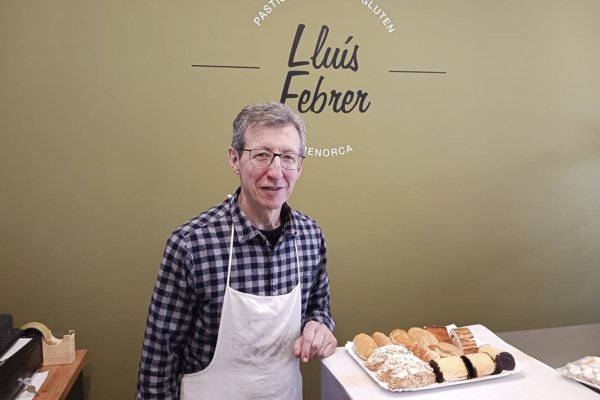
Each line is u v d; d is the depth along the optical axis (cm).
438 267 245
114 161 208
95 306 212
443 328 151
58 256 208
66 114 203
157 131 211
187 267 116
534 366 132
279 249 128
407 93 232
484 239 249
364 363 134
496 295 254
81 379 196
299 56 220
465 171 243
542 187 254
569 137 254
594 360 129
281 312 126
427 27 232
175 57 209
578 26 251
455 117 239
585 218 261
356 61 226
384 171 233
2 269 204
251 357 126
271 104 119
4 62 196
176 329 121
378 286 238
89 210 209
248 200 124
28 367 156
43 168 203
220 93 214
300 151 120
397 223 237
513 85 245
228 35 213
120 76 205
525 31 244
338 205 230
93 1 201
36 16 197
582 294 265
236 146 119
